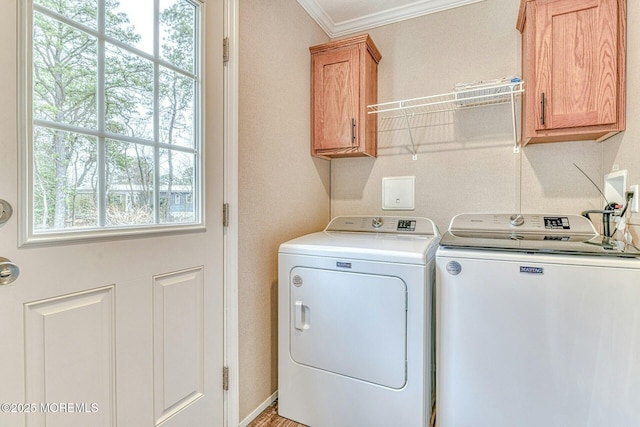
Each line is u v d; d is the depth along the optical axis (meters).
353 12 2.17
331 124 2.08
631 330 1.10
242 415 1.59
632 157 1.31
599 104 1.43
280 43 1.84
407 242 1.63
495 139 1.93
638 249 1.20
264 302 1.74
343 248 1.52
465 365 1.32
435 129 2.08
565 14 1.49
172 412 1.26
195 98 1.36
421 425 1.37
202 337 1.39
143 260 1.15
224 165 1.49
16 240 0.83
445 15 2.05
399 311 1.39
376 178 2.27
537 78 1.54
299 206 2.04
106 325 1.04
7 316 0.82
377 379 1.44
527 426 1.23
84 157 0.99
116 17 1.07
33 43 0.86
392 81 2.20
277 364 1.85
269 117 1.75
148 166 1.18
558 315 1.18
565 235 1.58
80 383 0.97
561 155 1.78
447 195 2.05
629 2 1.37
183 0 1.30
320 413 1.57
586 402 1.15
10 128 0.82
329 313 1.54
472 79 1.97
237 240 1.54
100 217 1.03
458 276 1.32
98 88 1.02
